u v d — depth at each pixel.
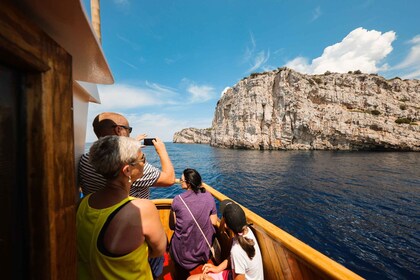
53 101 0.91
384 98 67.62
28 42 0.73
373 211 15.48
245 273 2.32
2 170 0.78
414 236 11.49
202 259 2.97
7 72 0.79
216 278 2.68
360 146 59.34
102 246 1.17
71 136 1.04
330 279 1.63
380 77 72.75
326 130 61.38
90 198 1.39
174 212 3.06
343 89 68.75
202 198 3.04
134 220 1.21
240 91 77.06
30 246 0.86
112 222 1.18
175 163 42.03
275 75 71.38
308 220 13.77
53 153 0.91
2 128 0.77
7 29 0.64
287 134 64.44
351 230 12.26
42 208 0.86
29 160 0.84
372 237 11.38
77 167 2.25
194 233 2.91
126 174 1.36
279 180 26.12
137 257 1.23
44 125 0.86
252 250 2.31
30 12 0.97
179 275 3.08
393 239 11.15
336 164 37.53
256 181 25.64
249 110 70.56
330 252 9.89
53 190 0.90
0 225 0.78
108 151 1.32
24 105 0.84
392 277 8.15
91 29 1.14
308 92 66.56
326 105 66.00
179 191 19.41
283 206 16.61
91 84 3.02
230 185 23.67
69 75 1.05
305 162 40.28
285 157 48.59
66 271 0.98
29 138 0.84
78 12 0.94
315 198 18.75
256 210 15.72
